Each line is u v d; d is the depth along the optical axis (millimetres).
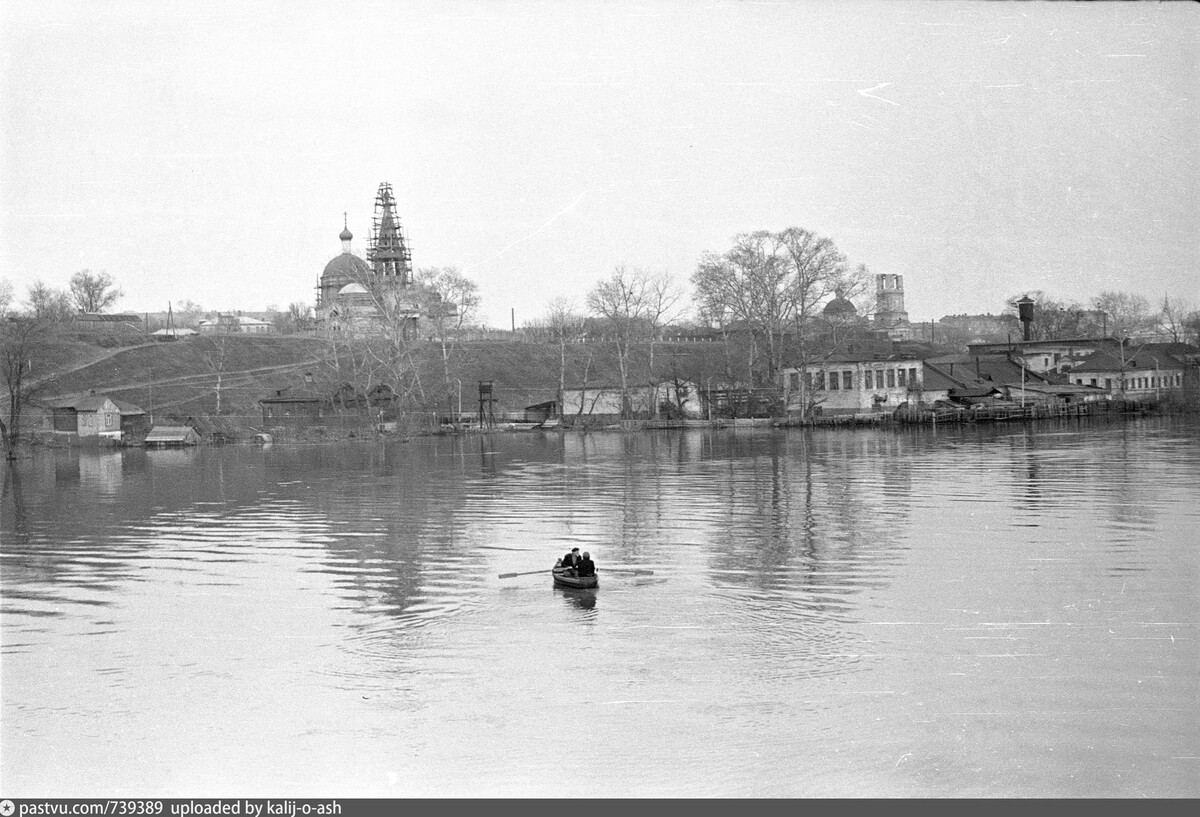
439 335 172000
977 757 25969
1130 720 27844
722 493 68625
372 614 39125
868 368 150250
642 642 34781
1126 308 156875
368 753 26969
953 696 29531
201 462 107688
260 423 147125
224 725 28922
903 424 138500
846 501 62969
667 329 199875
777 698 29656
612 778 25344
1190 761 25656
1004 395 152750
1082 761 25766
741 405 150000
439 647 34906
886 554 46594
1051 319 173125
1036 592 39438
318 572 46562
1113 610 36906
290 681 32094
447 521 59812
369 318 174625
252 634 37000
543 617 38062
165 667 33688
